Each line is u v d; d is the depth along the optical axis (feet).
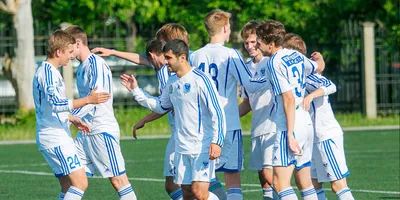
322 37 286.46
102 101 84.64
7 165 160.97
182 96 81.66
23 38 245.65
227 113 88.74
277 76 82.43
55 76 85.71
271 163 88.89
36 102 87.10
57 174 87.97
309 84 88.63
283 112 83.20
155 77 283.79
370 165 152.56
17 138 221.46
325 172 90.53
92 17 271.08
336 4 279.90
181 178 82.79
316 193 90.43
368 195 114.83
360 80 278.05
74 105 84.02
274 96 84.89
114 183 91.66
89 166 92.32
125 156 175.52
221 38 90.89
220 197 91.20
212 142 80.38
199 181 81.82
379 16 286.05
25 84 245.45
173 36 92.17
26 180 137.08
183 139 82.38
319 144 90.17
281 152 82.94
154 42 92.43
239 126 89.30
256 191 120.57
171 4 274.36
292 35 91.20
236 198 89.56
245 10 272.10
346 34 280.92
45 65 86.12
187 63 81.82
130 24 286.05
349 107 280.31
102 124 90.17
